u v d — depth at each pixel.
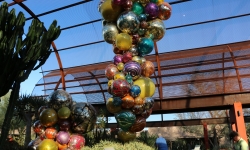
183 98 10.46
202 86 10.34
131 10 5.20
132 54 5.24
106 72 5.29
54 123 4.89
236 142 5.66
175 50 9.96
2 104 18.72
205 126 14.63
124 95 4.88
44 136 4.93
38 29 4.96
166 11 5.36
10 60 4.54
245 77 9.84
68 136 4.79
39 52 4.89
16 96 4.72
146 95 5.07
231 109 9.84
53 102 5.00
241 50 9.28
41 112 4.95
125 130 5.10
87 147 6.04
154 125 13.67
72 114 5.00
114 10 5.14
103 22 5.77
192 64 10.20
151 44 5.16
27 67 4.90
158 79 10.77
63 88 11.45
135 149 5.46
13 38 4.57
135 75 5.01
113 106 5.01
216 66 10.08
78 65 11.29
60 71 11.49
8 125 4.56
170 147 24.59
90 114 5.13
